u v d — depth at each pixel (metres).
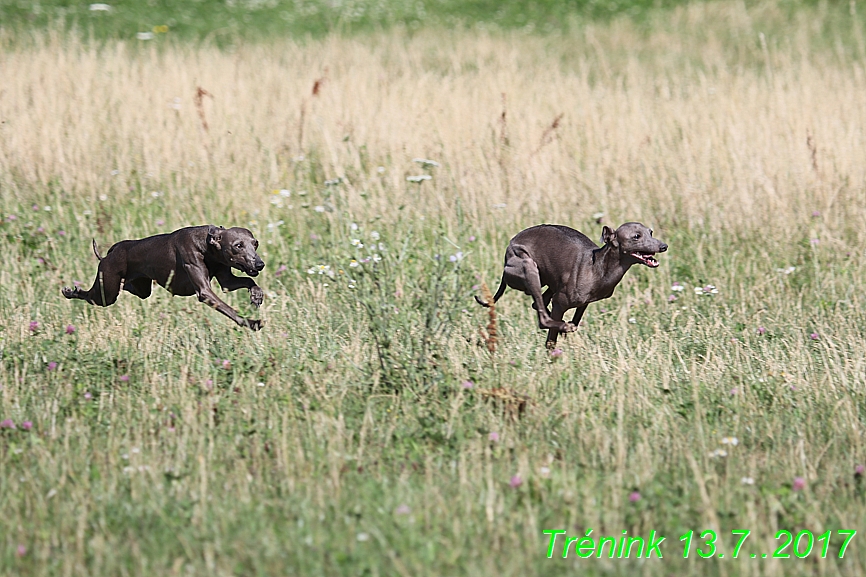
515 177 43.06
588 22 88.69
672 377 26.59
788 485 20.58
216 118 49.19
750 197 40.62
